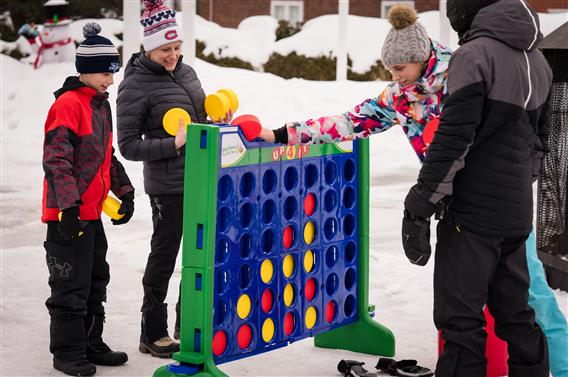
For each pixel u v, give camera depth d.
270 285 4.35
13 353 4.87
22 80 18.66
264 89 17.16
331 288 4.79
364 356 4.91
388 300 6.00
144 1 4.77
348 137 4.42
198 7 33.44
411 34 4.00
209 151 3.89
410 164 12.56
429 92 4.12
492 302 3.93
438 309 3.82
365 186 4.93
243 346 4.23
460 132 3.55
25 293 6.09
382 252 7.48
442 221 3.78
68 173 4.36
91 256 4.56
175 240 4.81
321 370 4.64
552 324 4.19
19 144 13.81
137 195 10.02
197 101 4.91
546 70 3.87
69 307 4.53
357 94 17.23
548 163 6.22
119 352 4.74
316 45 24.61
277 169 4.33
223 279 4.10
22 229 8.34
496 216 3.67
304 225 4.53
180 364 4.01
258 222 4.24
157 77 4.79
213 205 3.92
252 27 26.27
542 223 6.33
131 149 4.68
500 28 3.65
